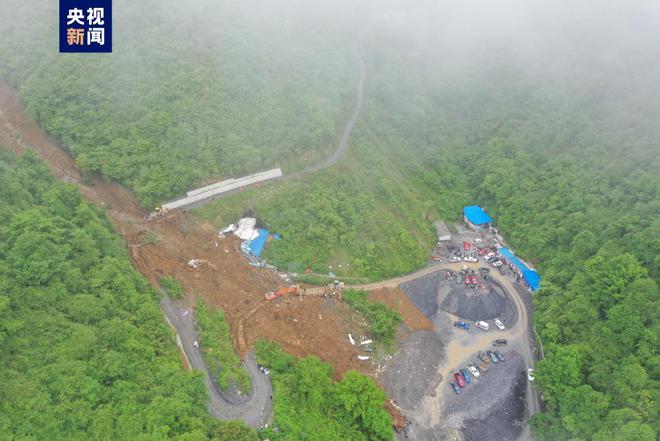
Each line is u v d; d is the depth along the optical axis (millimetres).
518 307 90375
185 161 86562
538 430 69500
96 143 84750
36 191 70375
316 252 88188
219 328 68188
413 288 90875
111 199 83500
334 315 79625
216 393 59625
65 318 56125
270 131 94625
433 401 74000
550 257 93688
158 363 58062
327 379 65938
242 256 83312
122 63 90375
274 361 66125
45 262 57625
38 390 48469
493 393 74688
